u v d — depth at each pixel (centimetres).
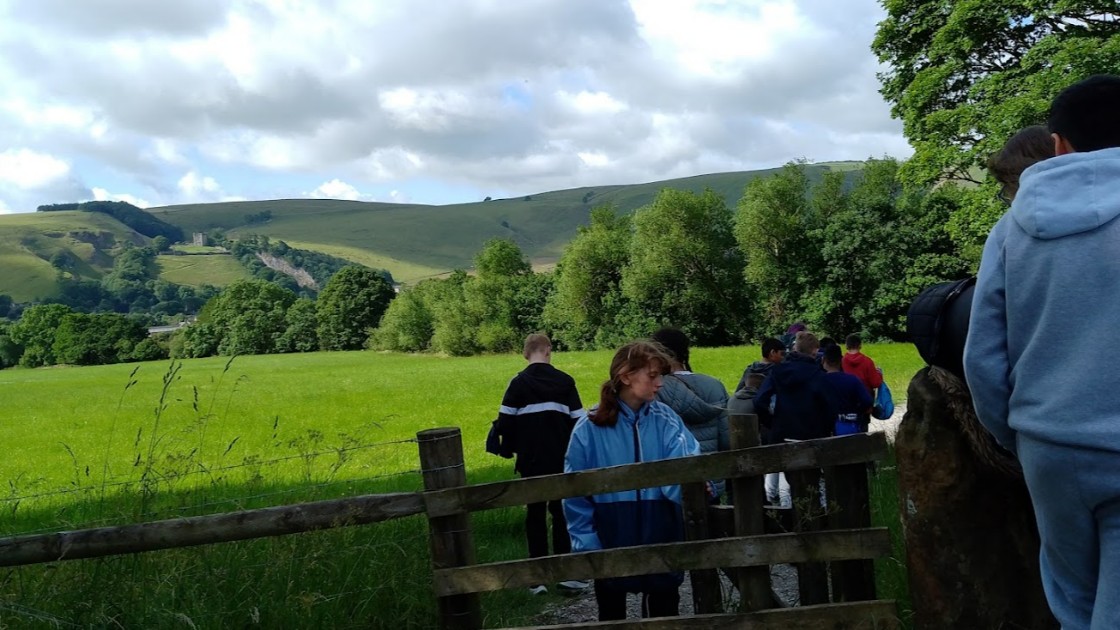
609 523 422
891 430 1488
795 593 552
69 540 445
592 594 638
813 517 397
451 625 445
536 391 693
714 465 400
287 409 3400
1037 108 2584
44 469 2109
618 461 424
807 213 6281
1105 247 205
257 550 538
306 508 447
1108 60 2505
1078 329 206
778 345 848
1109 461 198
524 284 9231
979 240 3080
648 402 435
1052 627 337
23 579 500
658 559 408
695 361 4131
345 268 13350
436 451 446
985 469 334
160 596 489
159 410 670
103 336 14125
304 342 13462
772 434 738
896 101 3356
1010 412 226
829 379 727
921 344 333
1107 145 230
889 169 5788
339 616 511
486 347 8956
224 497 830
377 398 3797
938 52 3020
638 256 7025
